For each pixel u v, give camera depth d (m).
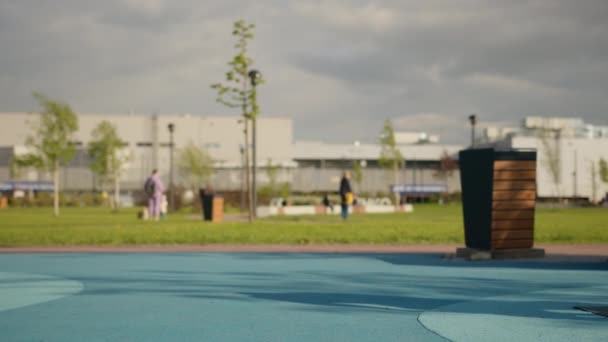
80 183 70.19
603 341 5.08
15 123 80.88
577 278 9.21
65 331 5.57
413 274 9.72
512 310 6.50
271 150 84.06
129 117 81.50
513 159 12.05
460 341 5.12
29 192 60.53
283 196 52.91
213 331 5.55
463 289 8.09
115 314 6.39
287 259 12.06
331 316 6.23
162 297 7.50
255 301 7.18
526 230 12.15
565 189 71.88
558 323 5.80
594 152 72.00
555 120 78.31
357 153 85.12
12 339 5.25
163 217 29.20
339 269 10.40
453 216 32.00
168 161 77.94
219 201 25.92
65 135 37.97
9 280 9.13
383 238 16.17
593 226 20.73
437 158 84.31
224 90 23.52
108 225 22.12
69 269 10.51
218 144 83.31
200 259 12.11
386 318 6.11
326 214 35.81
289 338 5.26
